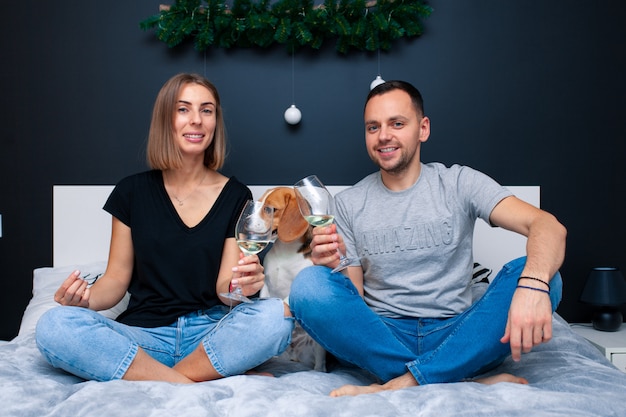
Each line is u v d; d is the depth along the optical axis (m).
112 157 2.71
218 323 1.64
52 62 2.71
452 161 2.74
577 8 2.76
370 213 1.87
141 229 1.85
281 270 2.05
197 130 1.92
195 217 1.90
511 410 1.17
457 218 1.79
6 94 2.71
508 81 2.75
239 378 1.47
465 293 1.82
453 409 1.19
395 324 1.71
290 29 2.58
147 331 1.73
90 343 1.46
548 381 1.42
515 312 1.37
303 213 1.53
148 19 2.59
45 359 1.52
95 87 2.71
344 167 2.74
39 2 2.70
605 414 1.19
